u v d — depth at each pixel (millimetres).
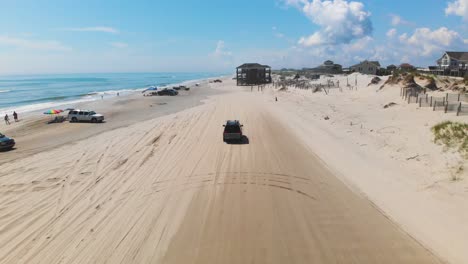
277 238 10820
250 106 48312
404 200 13406
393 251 9945
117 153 22328
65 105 60531
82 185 16234
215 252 10039
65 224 12086
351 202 13594
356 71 120750
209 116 38406
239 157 20531
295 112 40594
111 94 90500
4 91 104750
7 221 12445
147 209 13203
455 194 13133
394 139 22344
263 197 14234
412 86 46500
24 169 19281
